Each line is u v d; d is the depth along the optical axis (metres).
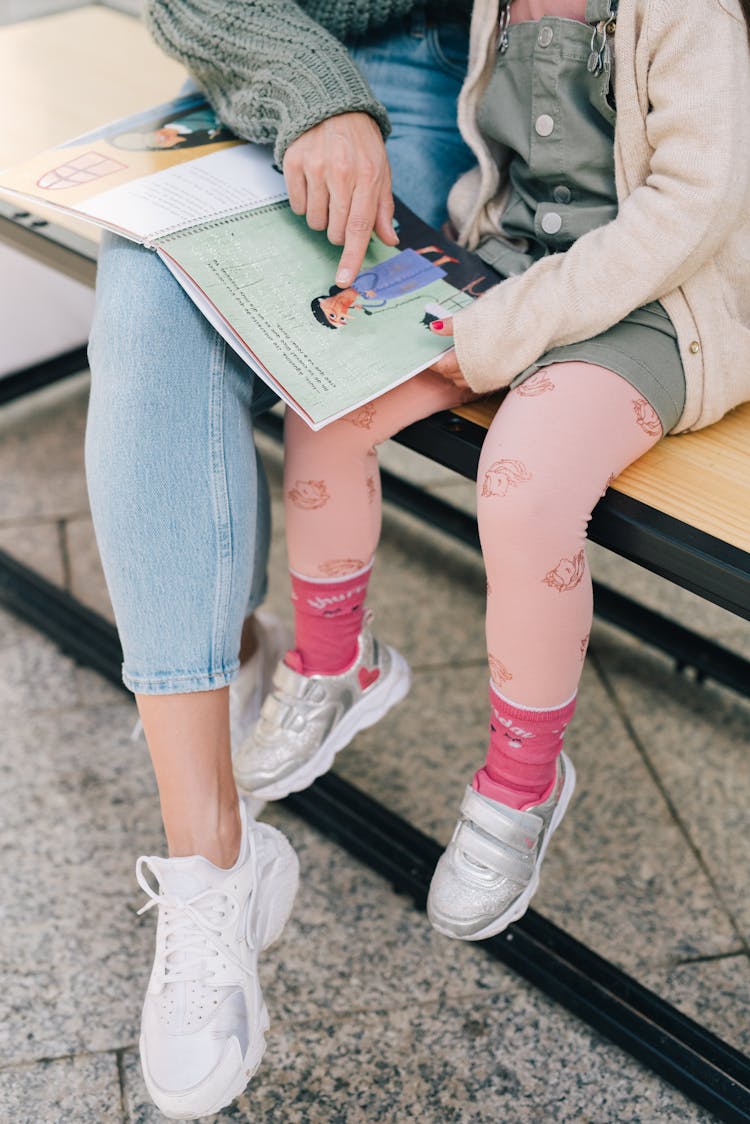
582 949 1.13
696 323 0.91
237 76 1.07
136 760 1.40
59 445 1.93
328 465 0.99
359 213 0.96
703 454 0.94
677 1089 1.07
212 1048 0.92
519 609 0.87
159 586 0.90
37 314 1.79
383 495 1.71
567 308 0.88
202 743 0.93
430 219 1.15
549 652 0.89
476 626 1.60
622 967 1.17
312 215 0.98
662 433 0.92
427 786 1.37
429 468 1.87
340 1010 1.13
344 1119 1.04
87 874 1.25
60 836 1.30
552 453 0.85
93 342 0.96
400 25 1.17
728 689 1.50
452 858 0.97
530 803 0.97
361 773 1.38
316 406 0.87
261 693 1.28
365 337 0.93
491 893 0.95
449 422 0.96
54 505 1.80
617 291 0.87
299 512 1.02
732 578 0.81
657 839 1.30
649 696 1.49
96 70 1.53
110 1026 1.11
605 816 1.33
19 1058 1.08
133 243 0.96
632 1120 1.04
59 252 1.15
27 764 1.39
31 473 1.86
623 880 1.26
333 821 1.28
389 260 1.03
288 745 1.09
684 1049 1.05
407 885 1.22
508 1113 1.05
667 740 1.43
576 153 0.97
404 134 1.16
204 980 0.93
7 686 1.50
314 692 1.09
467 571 1.70
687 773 1.39
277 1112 1.04
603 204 0.98
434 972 1.17
